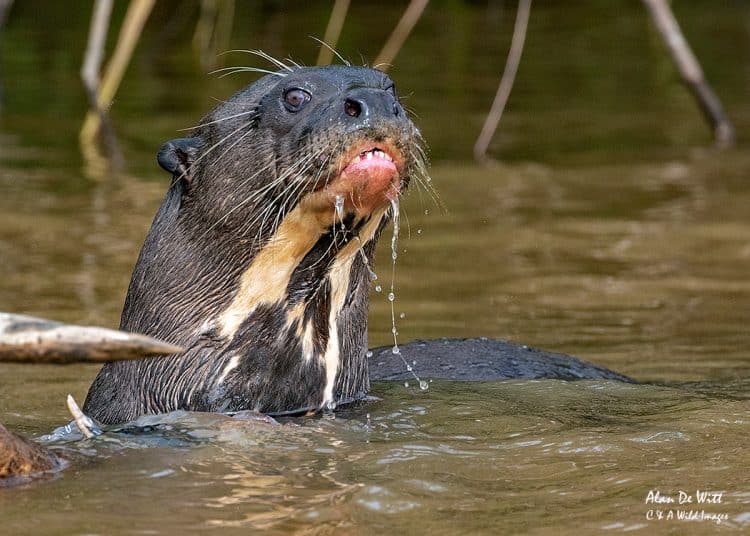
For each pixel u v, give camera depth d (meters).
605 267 15.80
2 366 12.09
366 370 10.47
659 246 16.64
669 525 7.05
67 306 13.65
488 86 27.44
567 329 13.49
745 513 7.23
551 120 24.56
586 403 10.23
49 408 10.53
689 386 11.06
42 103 24.84
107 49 30.03
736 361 12.32
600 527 7.02
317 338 9.94
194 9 34.94
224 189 9.77
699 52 31.69
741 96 26.47
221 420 9.23
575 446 8.76
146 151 21.31
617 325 13.63
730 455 8.50
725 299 14.60
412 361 11.59
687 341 13.08
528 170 20.78
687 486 7.77
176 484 7.75
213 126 10.04
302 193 9.23
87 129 21.92
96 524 7.01
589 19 36.91
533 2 39.50
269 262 9.66
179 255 9.95
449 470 8.16
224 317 9.73
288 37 31.33
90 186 19.17
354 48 30.34
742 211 18.25
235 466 8.16
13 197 18.44
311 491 7.64
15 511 7.22
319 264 9.72
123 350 6.89
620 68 29.97
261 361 9.72
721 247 16.62
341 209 9.18
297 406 9.93
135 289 10.14
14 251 15.84
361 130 8.82
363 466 8.20
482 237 17.05
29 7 35.22
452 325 13.56
